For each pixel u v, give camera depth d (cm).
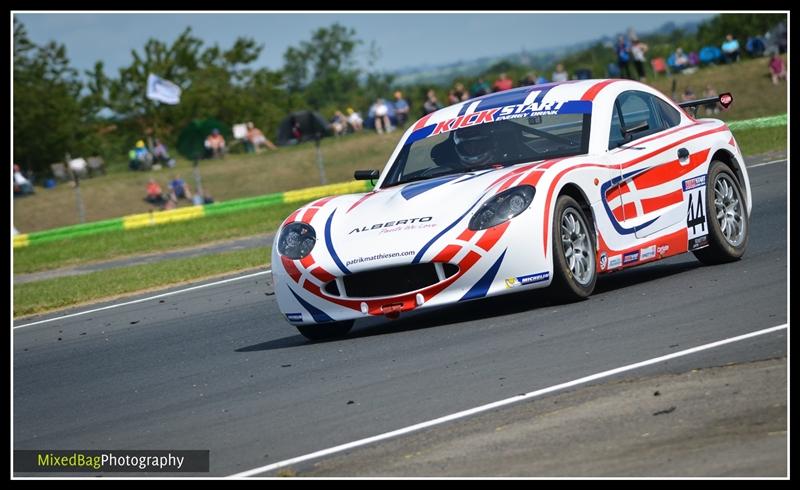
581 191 2770
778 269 2936
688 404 1761
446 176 2914
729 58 14825
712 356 2038
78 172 15000
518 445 1686
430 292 2617
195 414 2236
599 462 1562
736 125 10188
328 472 1673
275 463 1775
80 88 19400
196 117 19662
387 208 2755
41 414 2475
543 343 2373
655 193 3009
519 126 3022
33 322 4153
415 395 2097
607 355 2177
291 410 2138
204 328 3422
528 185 2666
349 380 2323
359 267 2642
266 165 13888
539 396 1941
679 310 2533
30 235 9662
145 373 2811
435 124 3162
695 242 3120
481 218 2616
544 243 2628
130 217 9912
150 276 5112
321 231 2772
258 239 6900
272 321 3375
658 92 3291
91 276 5712
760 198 4744
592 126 2956
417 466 1647
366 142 14212
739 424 1636
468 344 2489
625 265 2902
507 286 2620
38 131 17675
